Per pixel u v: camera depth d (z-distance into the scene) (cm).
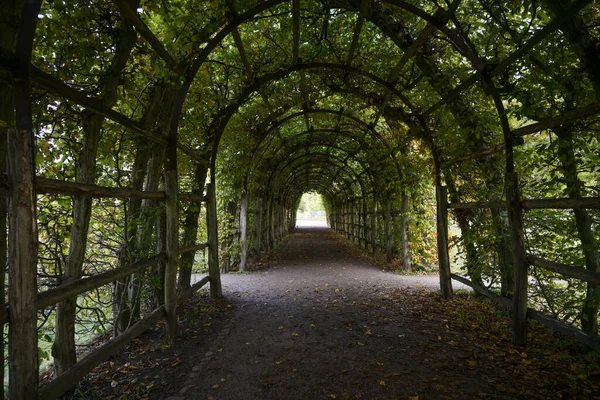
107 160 351
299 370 275
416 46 372
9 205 151
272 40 462
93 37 273
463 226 520
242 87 540
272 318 420
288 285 628
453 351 309
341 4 381
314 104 674
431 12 431
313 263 930
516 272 321
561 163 311
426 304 477
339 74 549
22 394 151
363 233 1337
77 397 236
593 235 302
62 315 259
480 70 338
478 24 375
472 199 523
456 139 481
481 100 434
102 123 296
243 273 771
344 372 271
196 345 329
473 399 229
